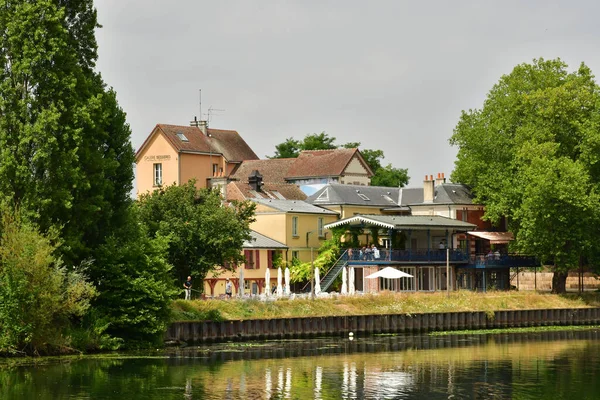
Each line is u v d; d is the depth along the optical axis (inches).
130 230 3388.3
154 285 3284.9
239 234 3976.4
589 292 5054.1
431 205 5531.5
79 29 3309.5
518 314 4527.6
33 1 3154.5
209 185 5836.6
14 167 3065.9
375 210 5639.8
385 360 3176.7
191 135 6284.5
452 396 2541.8
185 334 3560.5
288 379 2765.7
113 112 3380.9
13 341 2979.8
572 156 5012.3
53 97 3152.1
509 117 5201.8
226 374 2832.2
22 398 2438.5
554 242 4761.3
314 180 6412.4
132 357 3120.1
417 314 4215.1
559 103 4936.0
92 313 3223.4
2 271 2967.5
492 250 5615.2
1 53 3149.6
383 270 4520.2
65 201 3073.3
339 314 4040.4
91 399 2439.7
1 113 3127.5
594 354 3368.6
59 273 2994.6
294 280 4805.6
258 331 3779.5
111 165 3257.9
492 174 5236.2
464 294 4581.7
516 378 2819.9
